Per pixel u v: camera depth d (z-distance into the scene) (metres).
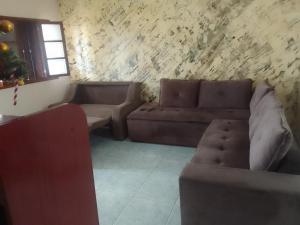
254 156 1.80
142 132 3.71
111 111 4.05
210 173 1.62
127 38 4.30
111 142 3.84
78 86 4.64
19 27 4.11
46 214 0.92
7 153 0.76
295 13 3.39
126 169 2.99
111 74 4.58
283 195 1.42
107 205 2.33
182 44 4.01
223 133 2.75
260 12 3.54
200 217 1.64
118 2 4.21
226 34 3.76
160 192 2.49
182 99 3.85
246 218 1.53
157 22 4.07
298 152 1.59
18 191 0.80
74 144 1.05
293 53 3.52
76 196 1.07
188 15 3.88
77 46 4.67
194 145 3.48
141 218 2.14
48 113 0.92
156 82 4.31
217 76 3.95
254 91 3.41
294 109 3.68
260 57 3.68
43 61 4.36
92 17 4.43
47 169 0.91
